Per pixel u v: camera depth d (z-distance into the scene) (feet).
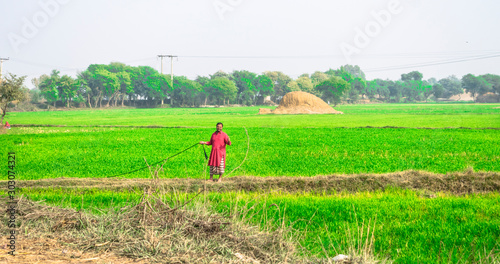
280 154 68.74
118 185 41.81
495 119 186.09
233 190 40.40
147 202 24.59
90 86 478.59
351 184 41.83
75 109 434.30
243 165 56.39
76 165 59.00
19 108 391.04
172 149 78.38
